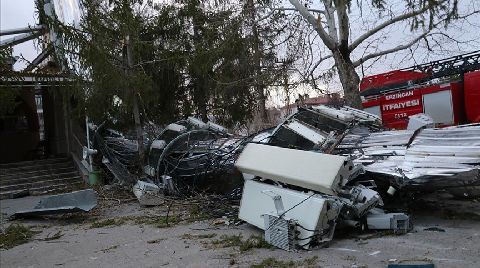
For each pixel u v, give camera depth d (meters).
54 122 19.19
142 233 7.63
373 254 5.26
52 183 15.66
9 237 8.01
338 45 13.71
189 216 8.62
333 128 9.26
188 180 10.56
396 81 14.95
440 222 6.47
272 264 5.24
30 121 20.95
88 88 12.56
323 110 9.46
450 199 7.88
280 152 6.91
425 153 6.79
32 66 13.94
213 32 15.50
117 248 6.78
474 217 6.58
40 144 20.28
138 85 12.54
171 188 10.58
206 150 10.48
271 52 15.71
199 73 15.24
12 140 20.45
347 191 6.03
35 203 12.58
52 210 9.28
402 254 5.16
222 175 9.98
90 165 14.66
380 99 14.78
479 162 6.04
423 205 7.49
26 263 6.47
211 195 9.75
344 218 6.16
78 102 13.12
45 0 13.95
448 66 14.03
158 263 5.77
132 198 11.33
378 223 6.10
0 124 20.23
